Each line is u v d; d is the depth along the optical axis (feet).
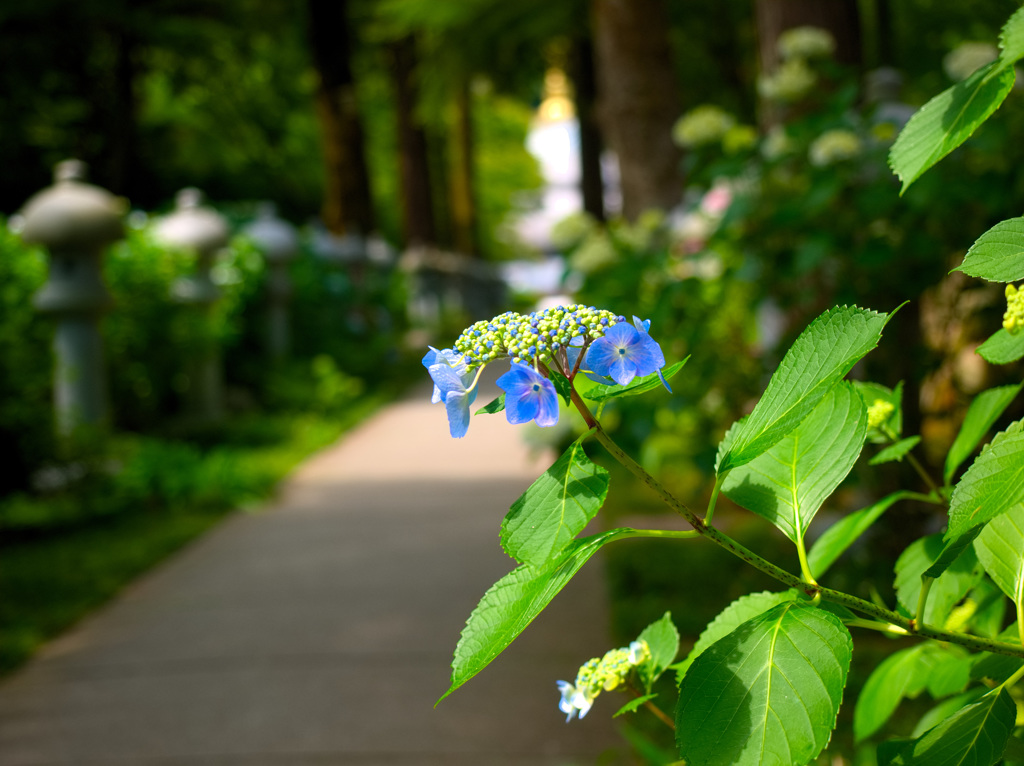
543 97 53.47
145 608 15.58
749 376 15.39
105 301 23.63
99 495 22.07
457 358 3.00
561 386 2.94
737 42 45.06
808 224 13.00
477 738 10.39
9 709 11.80
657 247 16.99
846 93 13.24
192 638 14.06
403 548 18.54
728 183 14.71
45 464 21.66
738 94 45.75
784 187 13.64
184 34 62.59
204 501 22.61
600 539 2.92
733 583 14.03
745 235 14.02
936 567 2.95
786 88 14.26
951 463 4.43
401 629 14.01
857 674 10.78
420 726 10.76
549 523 2.73
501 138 114.52
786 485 3.25
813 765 4.09
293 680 12.30
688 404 15.43
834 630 2.77
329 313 46.32
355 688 11.94
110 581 16.80
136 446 23.77
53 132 69.41
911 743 3.10
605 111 27.07
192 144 80.02
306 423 32.81
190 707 11.62
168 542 19.39
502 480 24.47
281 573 17.25
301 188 95.20
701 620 12.76
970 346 12.90
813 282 13.66
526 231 93.35
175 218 31.14
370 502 22.67
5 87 63.72
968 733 2.99
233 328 33.27
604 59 26.84
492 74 42.73
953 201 11.52
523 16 34.71
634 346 2.87
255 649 13.48
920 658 4.56
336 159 58.85
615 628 13.19
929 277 12.30
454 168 85.61
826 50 14.34
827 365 2.80
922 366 12.42
